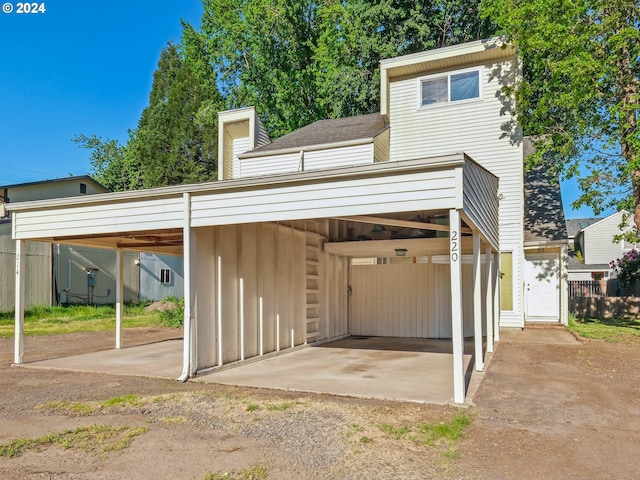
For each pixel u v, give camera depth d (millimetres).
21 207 7723
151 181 26016
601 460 3496
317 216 5684
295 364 7664
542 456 3564
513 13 11312
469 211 5418
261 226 8375
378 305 12328
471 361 7711
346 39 21031
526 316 13227
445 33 19703
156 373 6934
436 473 3223
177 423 4387
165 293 23000
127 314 18141
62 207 7477
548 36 11102
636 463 3443
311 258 10297
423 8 19688
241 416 4586
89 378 6645
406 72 13281
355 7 20125
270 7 23281
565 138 12328
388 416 4543
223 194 6344
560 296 12664
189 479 3121
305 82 24516
